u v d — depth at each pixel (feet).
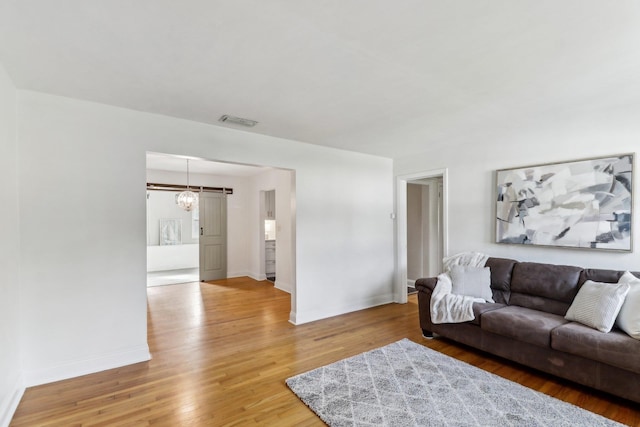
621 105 9.62
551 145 11.16
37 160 8.55
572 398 7.72
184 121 10.85
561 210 10.80
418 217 21.40
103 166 9.46
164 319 14.08
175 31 5.83
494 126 11.72
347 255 15.42
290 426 6.75
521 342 9.09
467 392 7.98
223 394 7.98
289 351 10.60
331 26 5.70
